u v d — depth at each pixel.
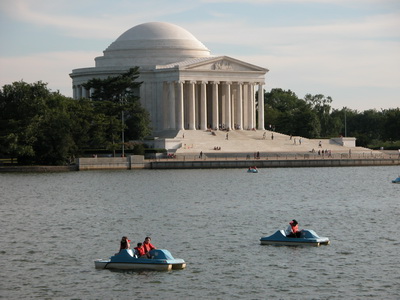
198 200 173.25
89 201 173.00
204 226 134.25
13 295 91.56
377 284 94.25
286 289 92.75
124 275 98.81
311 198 177.25
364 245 115.06
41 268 102.88
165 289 93.19
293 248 113.00
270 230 129.50
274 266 102.56
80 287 94.25
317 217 145.00
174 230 130.25
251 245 115.56
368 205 163.62
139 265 100.94
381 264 103.19
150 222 139.50
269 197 179.25
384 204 165.25
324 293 91.19
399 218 142.88
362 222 138.12
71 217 147.38
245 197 179.12
